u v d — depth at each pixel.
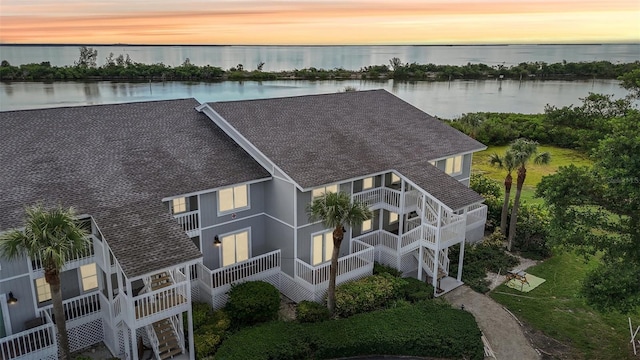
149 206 18.27
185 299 17.20
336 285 22.23
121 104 25.64
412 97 107.38
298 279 21.98
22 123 21.81
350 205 18.89
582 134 58.19
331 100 31.03
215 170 21.72
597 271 17.95
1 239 13.94
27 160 19.36
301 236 22.05
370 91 34.56
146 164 21.06
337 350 18.08
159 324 18.78
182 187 19.94
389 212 27.44
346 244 24.44
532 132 64.75
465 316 20.50
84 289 18.59
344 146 25.42
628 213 18.31
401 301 21.77
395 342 18.45
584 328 20.84
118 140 22.44
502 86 130.62
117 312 17.08
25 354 15.91
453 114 83.50
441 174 25.11
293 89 108.62
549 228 19.89
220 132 25.14
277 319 20.41
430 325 19.59
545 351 19.27
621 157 17.06
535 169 49.84
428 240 23.52
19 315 16.64
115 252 15.54
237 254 22.86
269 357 17.11
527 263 27.41
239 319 19.48
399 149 26.98
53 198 17.41
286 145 23.69
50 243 13.63
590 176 18.80
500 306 22.59
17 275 16.30
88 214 17.09
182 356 17.81
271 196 22.73
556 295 23.73
